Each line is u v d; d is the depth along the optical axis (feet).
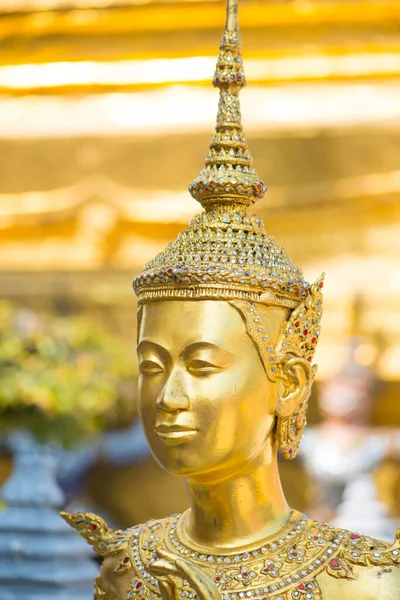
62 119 25.98
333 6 23.88
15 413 15.57
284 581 6.28
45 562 12.75
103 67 25.53
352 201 24.58
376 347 23.36
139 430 22.70
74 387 16.44
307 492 22.33
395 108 24.57
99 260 25.58
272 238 6.77
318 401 22.54
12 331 16.87
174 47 24.91
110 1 24.62
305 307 6.57
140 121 25.64
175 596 6.01
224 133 6.75
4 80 25.91
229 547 6.53
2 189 26.09
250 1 24.06
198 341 6.24
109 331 24.86
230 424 6.26
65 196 25.79
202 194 6.69
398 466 21.26
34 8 25.02
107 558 7.18
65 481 21.31
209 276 6.28
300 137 24.80
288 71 24.68
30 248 25.88
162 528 7.08
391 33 24.17
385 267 24.31
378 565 6.32
